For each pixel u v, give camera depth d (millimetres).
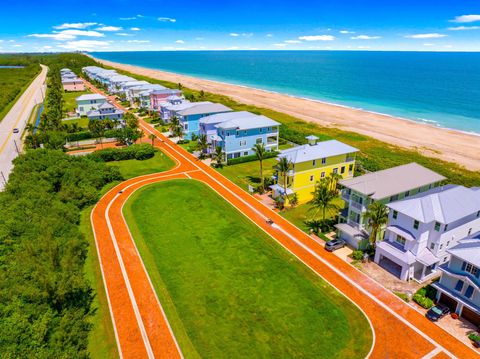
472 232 41969
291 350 30906
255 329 33344
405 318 34344
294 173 58156
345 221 49375
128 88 155250
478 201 40875
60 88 178250
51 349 28031
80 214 56688
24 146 90562
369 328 33188
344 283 39719
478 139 103750
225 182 69562
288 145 95125
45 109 133250
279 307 36156
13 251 40219
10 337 27453
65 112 133750
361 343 31531
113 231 51531
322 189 50406
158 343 31844
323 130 112188
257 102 165000
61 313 32500
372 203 45094
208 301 37188
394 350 30703
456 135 108438
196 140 97812
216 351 30922
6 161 79938
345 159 63438
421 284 39312
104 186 68250
